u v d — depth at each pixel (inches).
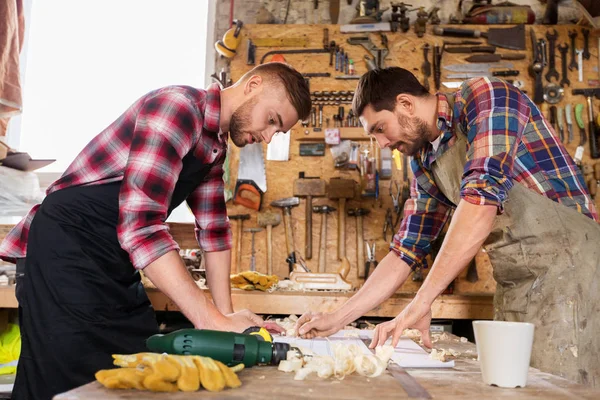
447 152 72.1
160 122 58.0
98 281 60.3
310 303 93.0
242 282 98.3
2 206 123.9
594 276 63.8
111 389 32.6
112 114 159.6
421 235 76.6
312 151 148.9
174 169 57.8
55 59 161.3
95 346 59.2
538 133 68.7
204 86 160.7
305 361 41.5
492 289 139.5
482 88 65.6
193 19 164.9
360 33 154.6
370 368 39.5
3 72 128.7
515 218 67.0
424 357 48.8
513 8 154.1
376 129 72.9
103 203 61.6
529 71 150.9
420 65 152.7
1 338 93.6
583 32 153.1
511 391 35.7
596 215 68.9
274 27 156.2
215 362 35.4
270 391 34.0
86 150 65.1
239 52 155.1
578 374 61.7
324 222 144.8
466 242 55.8
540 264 65.6
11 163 127.2
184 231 122.9
